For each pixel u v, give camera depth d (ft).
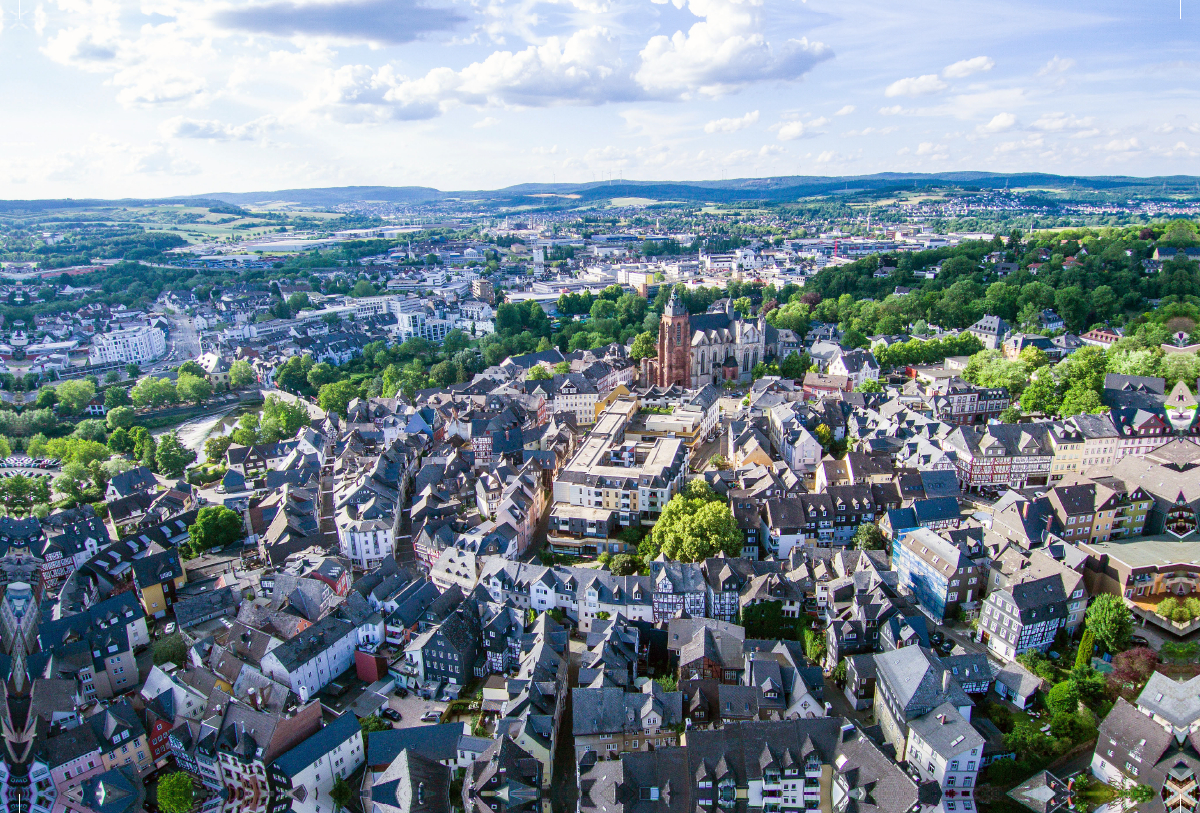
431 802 374.02
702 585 515.09
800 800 375.86
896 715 401.49
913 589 531.91
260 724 416.87
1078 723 395.75
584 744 415.03
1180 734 370.12
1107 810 363.56
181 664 506.89
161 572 590.55
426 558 631.97
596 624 505.25
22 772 407.03
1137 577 480.23
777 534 590.55
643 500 648.38
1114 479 588.50
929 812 344.28
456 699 474.49
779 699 418.51
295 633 501.97
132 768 435.94
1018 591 453.99
